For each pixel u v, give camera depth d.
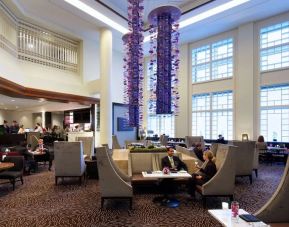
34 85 8.36
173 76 6.16
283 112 8.97
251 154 5.92
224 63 10.56
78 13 8.51
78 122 14.06
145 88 13.41
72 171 5.90
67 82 9.83
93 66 11.22
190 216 3.86
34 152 7.75
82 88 10.41
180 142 11.30
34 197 4.87
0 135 9.05
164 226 3.49
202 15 8.88
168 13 5.89
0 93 7.71
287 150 8.05
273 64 9.16
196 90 11.55
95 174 6.55
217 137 10.76
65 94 9.48
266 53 9.35
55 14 8.57
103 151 4.21
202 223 3.59
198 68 11.57
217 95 10.84
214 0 7.92
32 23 8.87
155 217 3.82
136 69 7.52
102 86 9.58
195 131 11.59
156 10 5.81
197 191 4.67
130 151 5.68
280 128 9.05
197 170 5.27
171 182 4.80
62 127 16.73
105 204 4.45
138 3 6.84
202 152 6.73
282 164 8.61
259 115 9.44
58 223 3.60
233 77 10.16
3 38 7.20
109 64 9.67
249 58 9.59
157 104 5.95
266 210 2.41
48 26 9.23
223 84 10.52
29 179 6.50
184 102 11.82
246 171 5.90
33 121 16.98
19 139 9.31
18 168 5.91
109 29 9.76
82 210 4.14
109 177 4.19
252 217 2.21
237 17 9.16
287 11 8.76
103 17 8.84
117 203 4.50
